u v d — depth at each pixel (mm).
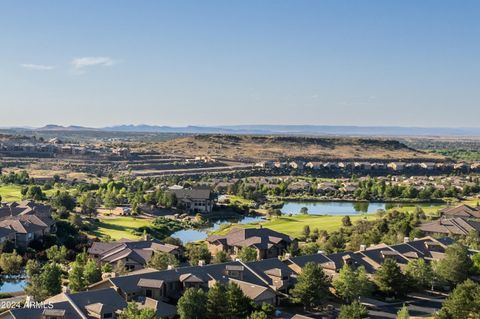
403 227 151750
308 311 91875
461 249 110500
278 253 135500
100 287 89562
